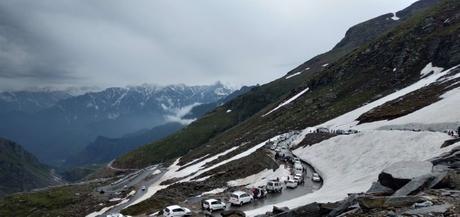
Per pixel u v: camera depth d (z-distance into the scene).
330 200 48.22
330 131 121.50
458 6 191.38
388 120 106.69
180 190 89.75
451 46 156.12
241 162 118.19
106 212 126.06
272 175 90.00
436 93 111.25
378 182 28.09
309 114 187.62
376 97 157.75
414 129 82.12
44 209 191.62
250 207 61.22
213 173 119.56
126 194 160.62
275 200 65.31
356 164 73.44
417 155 60.62
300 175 80.88
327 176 78.44
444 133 65.19
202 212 59.06
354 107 160.88
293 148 124.38
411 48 180.00
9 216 193.12
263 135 185.88
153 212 68.56
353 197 25.34
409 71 166.50
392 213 20.25
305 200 54.78
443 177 23.80
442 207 19.30
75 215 144.00
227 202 66.88
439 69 151.50
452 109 83.81
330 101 190.12
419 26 192.50
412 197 21.69
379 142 75.12
